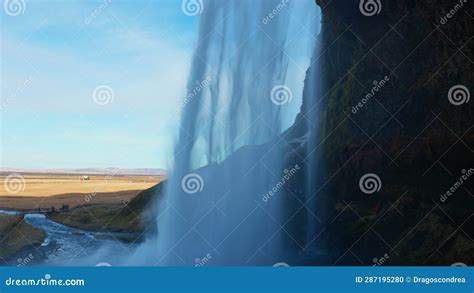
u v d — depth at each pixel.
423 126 21.66
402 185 21.94
